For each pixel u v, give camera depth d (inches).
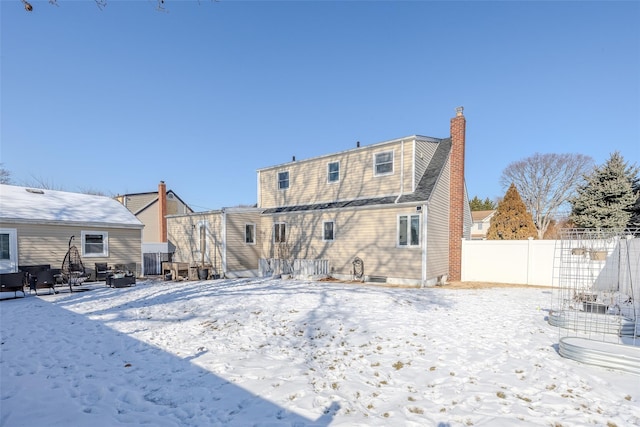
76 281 580.7
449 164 657.0
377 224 611.2
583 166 1535.4
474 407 154.9
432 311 342.3
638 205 877.8
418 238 562.9
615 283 484.4
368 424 142.0
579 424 139.6
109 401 167.0
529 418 144.6
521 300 413.4
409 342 245.4
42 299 446.0
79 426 144.5
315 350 236.1
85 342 259.9
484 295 451.8
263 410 155.3
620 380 180.7
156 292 483.8
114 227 713.0
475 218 1827.0
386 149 641.6
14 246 587.2
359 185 677.9
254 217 781.3
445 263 645.3
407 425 141.0
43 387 183.5
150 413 155.0
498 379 183.6
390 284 577.6
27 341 263.6
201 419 148.6
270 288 494.3
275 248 769.6
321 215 688.4
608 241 457.7
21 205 642.8
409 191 605.6
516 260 613.0
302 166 780.6
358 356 222.8
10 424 146.4
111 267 686.5
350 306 361.1
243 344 251.0
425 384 179.8
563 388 172.4
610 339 253.1
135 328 297.6
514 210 935.7
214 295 440.1
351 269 639.8
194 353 233.3
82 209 719.7
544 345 238.4
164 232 1080.2
